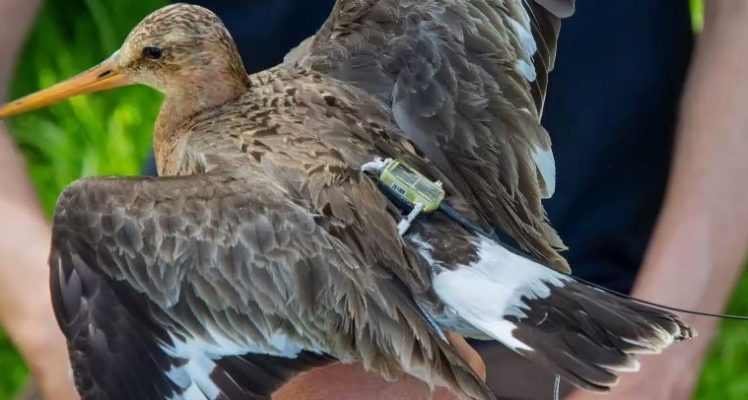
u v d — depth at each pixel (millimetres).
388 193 3816
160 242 3805
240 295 3799
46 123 4289
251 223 3803
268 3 4004
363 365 3811
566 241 3988
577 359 3797
